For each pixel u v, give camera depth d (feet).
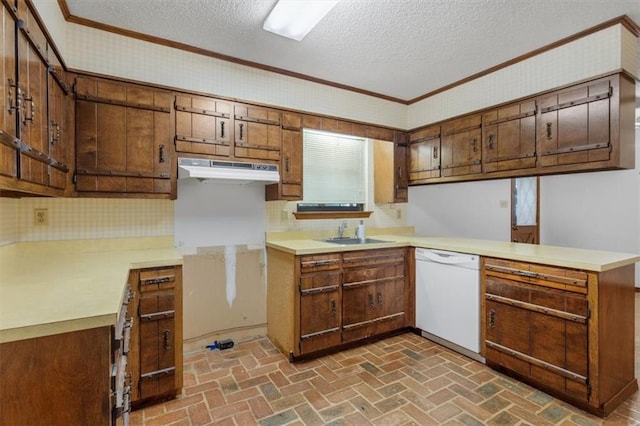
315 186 11.05
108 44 7.34
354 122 11.02
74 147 6.78
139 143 7.45
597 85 7.32
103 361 3.26
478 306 8.25
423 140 11.66
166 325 6.60
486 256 8.04
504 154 9.16
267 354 8.80
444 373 7.76
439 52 8.51
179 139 7.90
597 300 6.07
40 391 3.06
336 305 8.85
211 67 8.57
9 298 3.73
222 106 8.50
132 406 6.35
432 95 11.39
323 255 8.67
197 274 9.12
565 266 6.51
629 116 7.31
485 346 8.07
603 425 5.90
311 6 6.35
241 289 9.77
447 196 14.06
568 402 6.56
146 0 6.34
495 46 8.18
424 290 9.74
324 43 8.04
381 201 12.25
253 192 9.95
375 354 8.80
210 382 7.38
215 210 9.37
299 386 7.22
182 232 8.90
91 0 6.37
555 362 6.66
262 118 9.10
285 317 8.76
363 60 8.96
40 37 4.92
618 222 15.10
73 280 4.67
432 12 6.72
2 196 6.12
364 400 6.69
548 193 17.17
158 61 7.91
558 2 6.40
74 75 6.81
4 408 2.97
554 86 8.07
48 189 5.30
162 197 7.72
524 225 16.63
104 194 7.06
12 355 2.97
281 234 10.38
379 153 12.34
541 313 6.90
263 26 7.14
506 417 6.13
